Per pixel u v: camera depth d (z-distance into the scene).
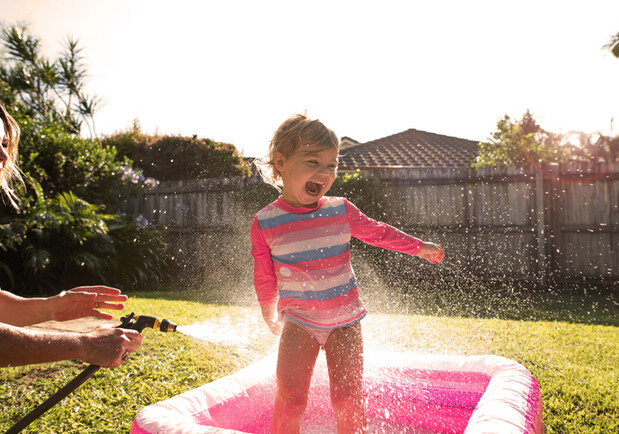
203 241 8.87
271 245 2.00
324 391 2.26
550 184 7.30
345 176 7.83
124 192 9.03
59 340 1.12
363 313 1.96
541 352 3.43
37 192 6.79
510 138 10.08
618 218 7.01
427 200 7.77
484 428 1.41
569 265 7.18
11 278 6.17
